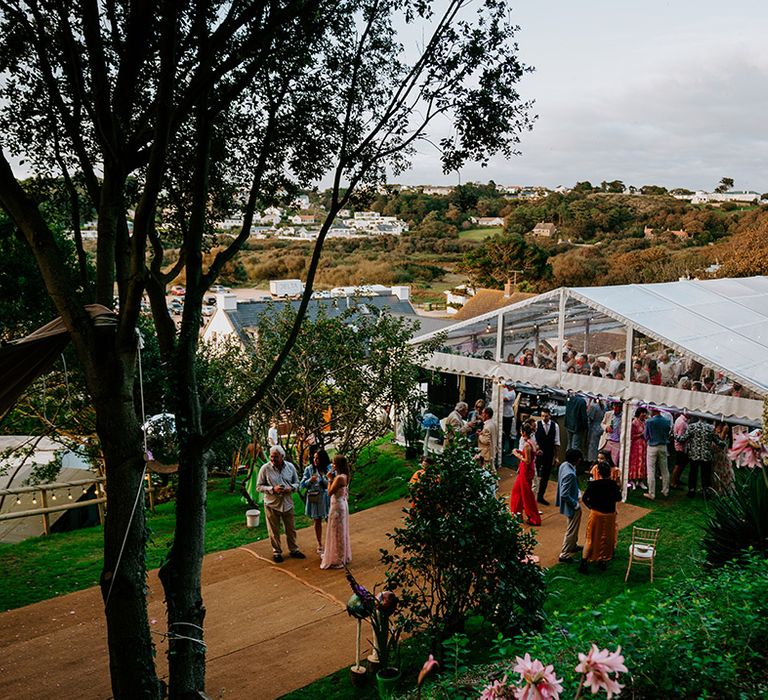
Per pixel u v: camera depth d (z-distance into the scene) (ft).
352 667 26.17
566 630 19.11
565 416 52.31
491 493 27.66
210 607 32.65
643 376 47.70
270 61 29.45
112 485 20.79
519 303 53.72
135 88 29.09
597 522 35.19
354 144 32.73
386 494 51.19
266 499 37.58
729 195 372.58
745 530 28.73
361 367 55.67
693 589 23.15
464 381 61.87
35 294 55.36
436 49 26.53
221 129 32.96
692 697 16.62
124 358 20.66
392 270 307.78
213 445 53.98
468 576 26.53
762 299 65.41
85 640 29.63
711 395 44.45
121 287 23.67
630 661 17.17
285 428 62.13
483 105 27.30
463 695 19.19
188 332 23.84
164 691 22.66
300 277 312.29
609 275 231.71
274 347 54.29
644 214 334.24
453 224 371.56
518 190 424.05
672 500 46.91
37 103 29.94
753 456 24.89
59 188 34.17
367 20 29.27
